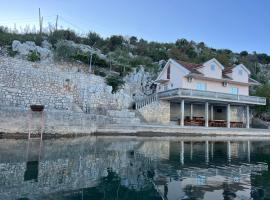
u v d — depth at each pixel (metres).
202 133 33.59
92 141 23.11
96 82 35.31
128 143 22.80
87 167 12.42
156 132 30.86
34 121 23.44
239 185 10.41
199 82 40.06
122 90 37.81
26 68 28.50
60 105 30.67
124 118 31.78
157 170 12.67
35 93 28.72
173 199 8.52
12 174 10.50
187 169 13.23
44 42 46.81
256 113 48.47
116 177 10.85
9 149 16.77
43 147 18.19
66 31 55.88
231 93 41.81
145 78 44.84
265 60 90.31
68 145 19.84
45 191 8.62
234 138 32.94
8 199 7.71
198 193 9.23
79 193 8.61
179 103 40.78
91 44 56.94
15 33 48.97
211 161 15.90
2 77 26.44
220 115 44.16
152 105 37.31
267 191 9.66
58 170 11.54
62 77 31.62
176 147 21.88
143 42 69.06
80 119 26.59
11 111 22.38
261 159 17.09
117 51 52.16
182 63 40.91
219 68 41.19
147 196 8.66
